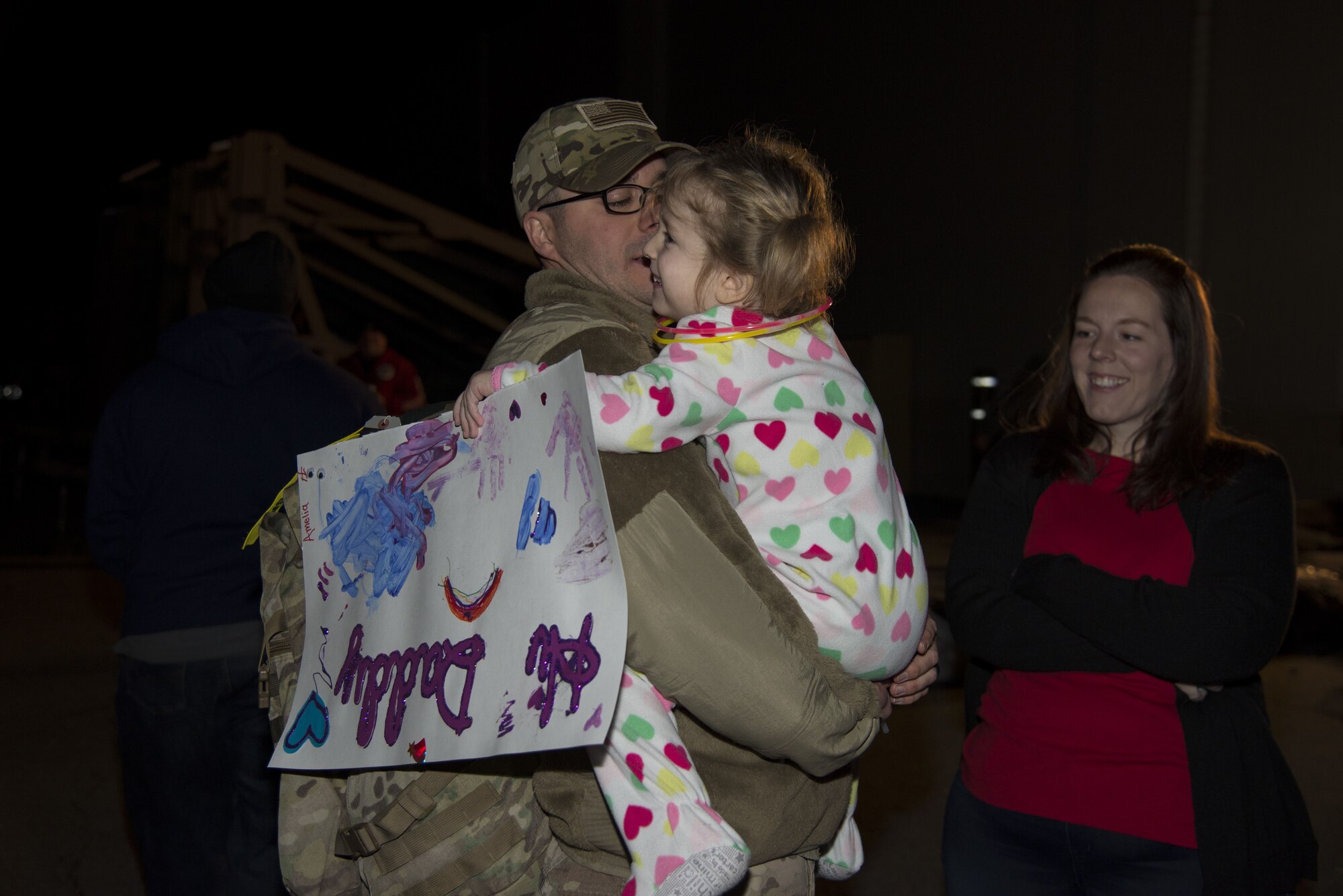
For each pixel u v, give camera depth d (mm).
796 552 1572
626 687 1515
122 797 4918
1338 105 13875
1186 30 14992
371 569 1761
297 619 1949
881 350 18984
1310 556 9773
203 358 2912
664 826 1469
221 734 2859
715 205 1597
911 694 1915
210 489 2867
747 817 1607
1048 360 2424
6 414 30078
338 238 15203
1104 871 2105
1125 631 2037
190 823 2857
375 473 1770
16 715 6066
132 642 2857
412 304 18156
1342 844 4383
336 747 1726
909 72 18344
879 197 19062
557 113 1922
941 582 8852
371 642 1726
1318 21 13945
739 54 20625
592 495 1390
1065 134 16359
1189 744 2066
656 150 1872
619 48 22062
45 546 11914
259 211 14523
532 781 1744
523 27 24750
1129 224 15703
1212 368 2232
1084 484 2277
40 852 4316
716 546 1508
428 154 28328
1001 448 2416
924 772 5254
